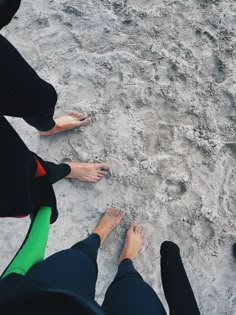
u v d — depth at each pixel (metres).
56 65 1.89
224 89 1.91
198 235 1.70
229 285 1.66
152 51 1.94
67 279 1.05
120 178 1.74
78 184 1.73
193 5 2.05
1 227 1.65
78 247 1.28
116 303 1.11
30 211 1.10
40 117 1.29
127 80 1.88
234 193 1.77
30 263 1.05
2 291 0.71
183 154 1.80
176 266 1.33
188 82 1.91
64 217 1.68
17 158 1.02
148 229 1.69
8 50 0.96
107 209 1.70
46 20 1.96
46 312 0.65
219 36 2.01
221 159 1.81
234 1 2.09
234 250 1.69
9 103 1.03
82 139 1.79
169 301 1.21
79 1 2.01
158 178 1.75
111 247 1.67
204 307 1.62
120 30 1.97
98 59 1.91
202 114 1.87
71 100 1.84
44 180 1.23
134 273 1.28
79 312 0.68
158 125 1.83
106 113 1.83
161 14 2.02
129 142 1.80
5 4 0.84
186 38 1.99
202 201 1.74
